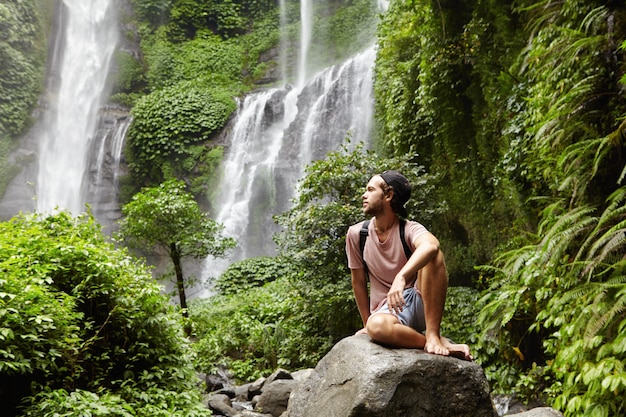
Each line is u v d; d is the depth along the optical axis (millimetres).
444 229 9641
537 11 7070
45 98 21016
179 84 22531
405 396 3061
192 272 17828
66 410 4496
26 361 4414
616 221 4906
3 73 19953
